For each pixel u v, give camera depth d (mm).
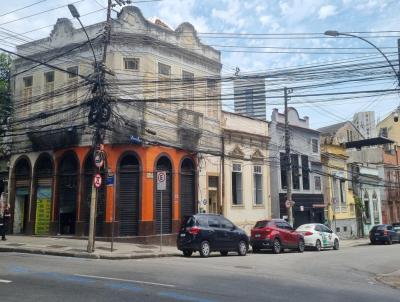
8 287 9586
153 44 24344
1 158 27641
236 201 29125
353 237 41562
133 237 22500
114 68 23516
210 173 27016
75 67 25016
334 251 25453
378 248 28672
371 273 15695
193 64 26562
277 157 32594
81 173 24000
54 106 25484
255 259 18375
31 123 26297
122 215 22750
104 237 22672
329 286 11453
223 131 28156
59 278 10828
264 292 9805
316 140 38000
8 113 26969
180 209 24688
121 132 22906
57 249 18859
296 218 34344
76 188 24250
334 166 40562
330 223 38531
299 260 18594
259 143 31219
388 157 51594
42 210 25453
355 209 43312
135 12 24234
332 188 39844
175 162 24625
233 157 28641
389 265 18531
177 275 11859
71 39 25328
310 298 9367
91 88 21484
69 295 8758
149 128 23516
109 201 22797
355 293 10516
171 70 25172
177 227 24188
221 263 16016
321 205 36969
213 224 19516
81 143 24219
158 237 23062
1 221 23531
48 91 25922
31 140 25797
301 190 35125
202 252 18641
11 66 27688
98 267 13289
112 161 22984
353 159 51000
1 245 20156
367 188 46500
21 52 27266
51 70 25953
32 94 26484
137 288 9602
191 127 25422
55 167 25000
